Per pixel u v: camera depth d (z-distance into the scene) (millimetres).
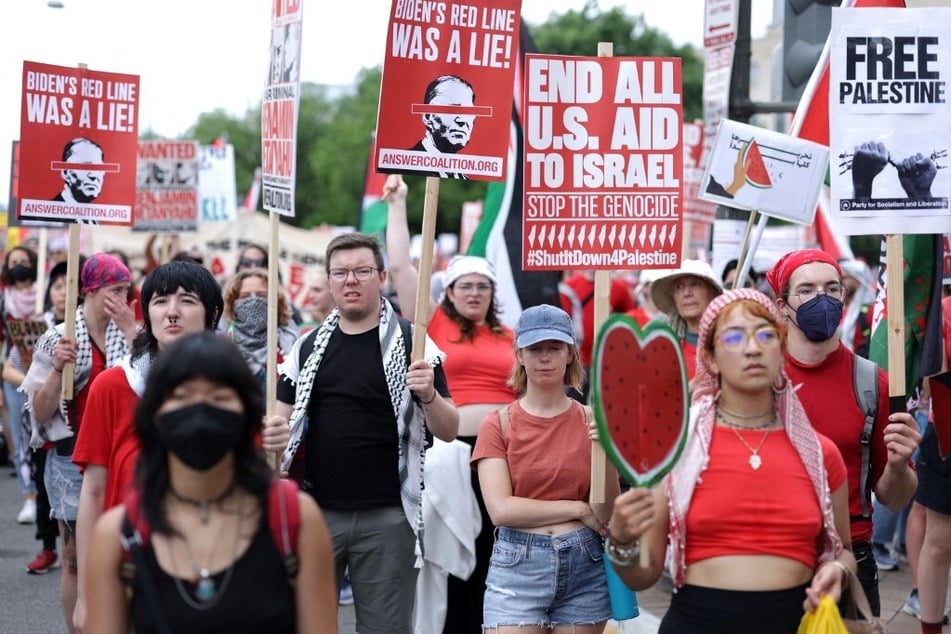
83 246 18000
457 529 6422
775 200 6613
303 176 54031
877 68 4949
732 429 3830
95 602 2973
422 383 5125
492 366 6922
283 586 2973
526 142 5074
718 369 3859
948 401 5543
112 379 4770
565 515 4910
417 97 5188
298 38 5176
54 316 9508
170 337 4770
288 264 18562
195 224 12898
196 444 2885
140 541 2930
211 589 2914
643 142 5117
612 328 3561
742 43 9016
